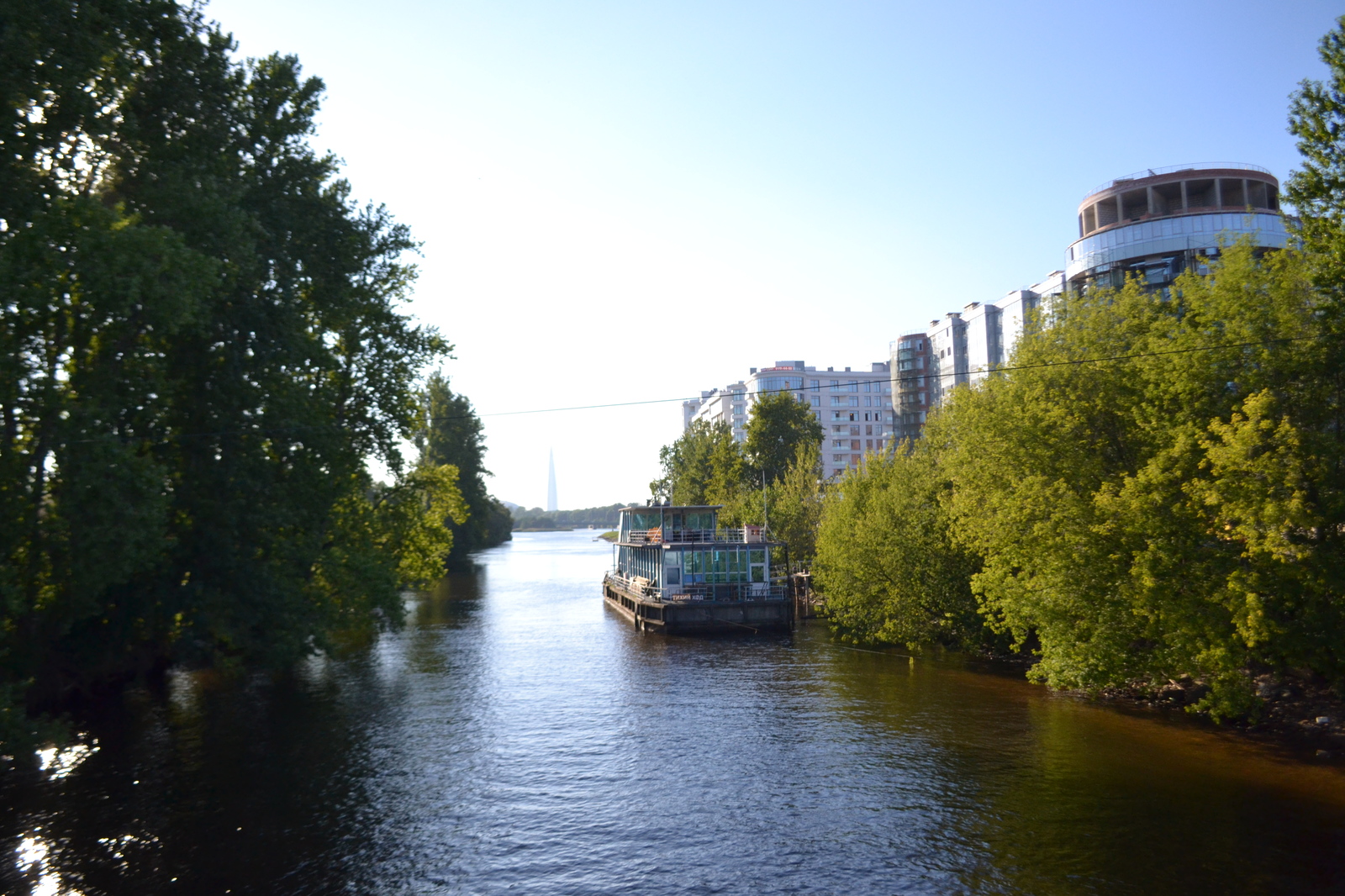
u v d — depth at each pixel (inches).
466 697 1284.4
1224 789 757.3
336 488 1477.6
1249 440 832.3
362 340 1647.4
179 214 1039.6
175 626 1262.3
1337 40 853.2
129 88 1059.9
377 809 802.2
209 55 1168.8
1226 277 940.6
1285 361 887.1
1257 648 896.9
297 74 1400.1
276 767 933.8
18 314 906.7
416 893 633.0
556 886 640.4
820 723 1061.1
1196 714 1003.3
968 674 1327.5
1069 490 1048.2
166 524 1146.0
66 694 1238.9
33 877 661.3
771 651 1638.8
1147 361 986.7
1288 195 888.9
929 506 1528.1
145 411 1108.5
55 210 874.1
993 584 1165.7
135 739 1051.9
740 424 6929.1
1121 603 994.7
